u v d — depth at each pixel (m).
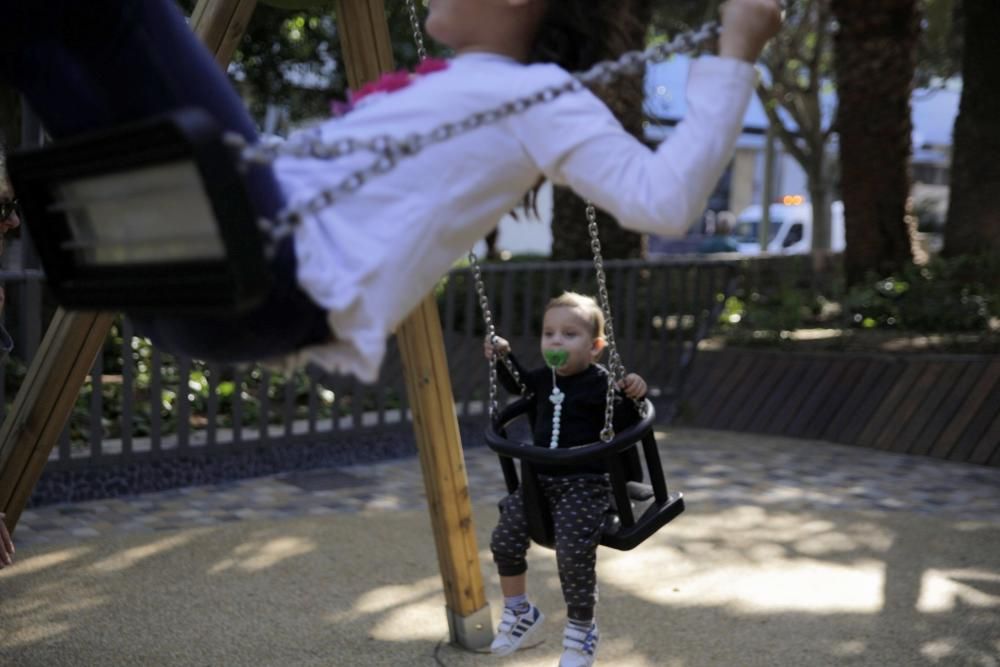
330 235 1.63
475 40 1.86
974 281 9.56
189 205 1.50
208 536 5.09
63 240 1.72
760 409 8.26
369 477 6.60
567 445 3.17
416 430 3.64
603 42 1.93
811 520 5.52
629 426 3.13
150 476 6.10
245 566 4.60
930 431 7.36
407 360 3.62
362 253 1.61
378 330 1.61
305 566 4.61
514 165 1.72
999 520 5.57
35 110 1.78
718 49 1.76
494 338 3.28
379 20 3.38
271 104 11.79
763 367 8.49
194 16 3.30
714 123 1.69
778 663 3.53
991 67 10.25
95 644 3.62
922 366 7.73
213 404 6.34
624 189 1.67
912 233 10.65
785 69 18.38
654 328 9.20
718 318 9.38
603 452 2.81
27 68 1.70
